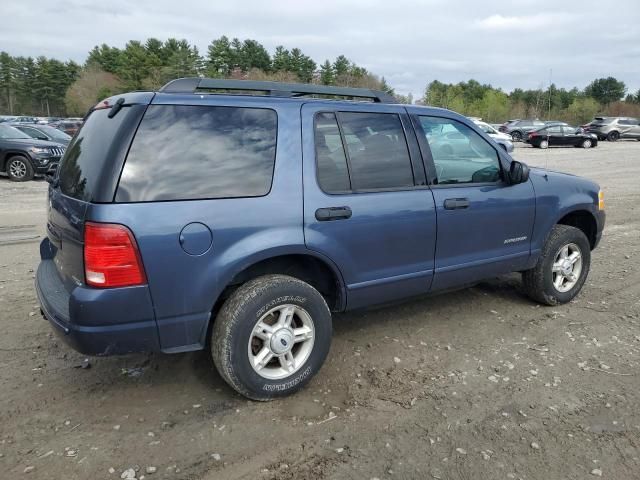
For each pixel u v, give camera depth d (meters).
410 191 3.75
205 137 3.00
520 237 4.48
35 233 7.57
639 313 4.77
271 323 3.27
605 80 90.88
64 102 89.88
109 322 2.77
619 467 2.69
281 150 3.22
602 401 3.30
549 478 2.60
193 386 3.46
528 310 4.82
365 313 4.72
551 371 3.68
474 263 4.19
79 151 3.18
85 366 3.70
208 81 3.23
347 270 3.50
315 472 2.64
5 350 3.91
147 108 2.87
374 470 2.65
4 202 10.23
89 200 2.75
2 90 97.06
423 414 3.15
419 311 4.78
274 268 3.42
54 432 2.94
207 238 2.93
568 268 4.88
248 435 2.94
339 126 3.50
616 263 6.39
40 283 3.42
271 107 3.25
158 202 2.82
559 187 4.74
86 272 2.74
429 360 3.84
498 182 4.31
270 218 3.12
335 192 3.40
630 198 11.58
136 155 2.80
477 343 4.13
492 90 86.38
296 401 3.29
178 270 2.87
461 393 3.39
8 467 2.64
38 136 15.21
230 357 3.06
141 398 3.31
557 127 28.98
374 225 3.54
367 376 3.61
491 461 2.73
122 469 2.65
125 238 2.71
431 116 4.00
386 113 3.75
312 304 3.30
